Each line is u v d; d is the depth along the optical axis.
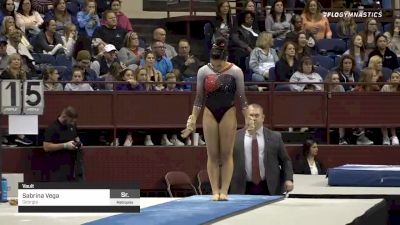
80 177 32.66
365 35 40.88
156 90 35.00
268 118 35.47
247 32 40.94
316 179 27.58
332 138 36.56
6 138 33.56
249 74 38.50
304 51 38.22
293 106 35.50
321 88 36.50
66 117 32.31
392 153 35.03
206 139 18.75
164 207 17.34
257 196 20.33
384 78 38.25
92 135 35.25
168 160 34.41
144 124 34.69
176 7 45.50
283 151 22.69
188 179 33.84
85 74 35.53
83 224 14.15
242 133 22.73
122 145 35.09
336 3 48.31
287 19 42.69
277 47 41.12
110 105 34.50
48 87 34.28
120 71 35.25
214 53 18.39
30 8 39.72
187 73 38.38
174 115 34.81
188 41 41.53
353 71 37.50
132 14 48.34
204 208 16.86
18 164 32.69
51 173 32.66
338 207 17.66
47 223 14.71
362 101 35.66
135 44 38.09
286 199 20.05
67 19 40.34
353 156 34.94
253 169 22.56
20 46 35.88
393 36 43.22
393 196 21.22
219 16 42.03
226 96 18.50
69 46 38.22
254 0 46.50
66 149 32.22
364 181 23.80
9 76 32.31
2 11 38.72
